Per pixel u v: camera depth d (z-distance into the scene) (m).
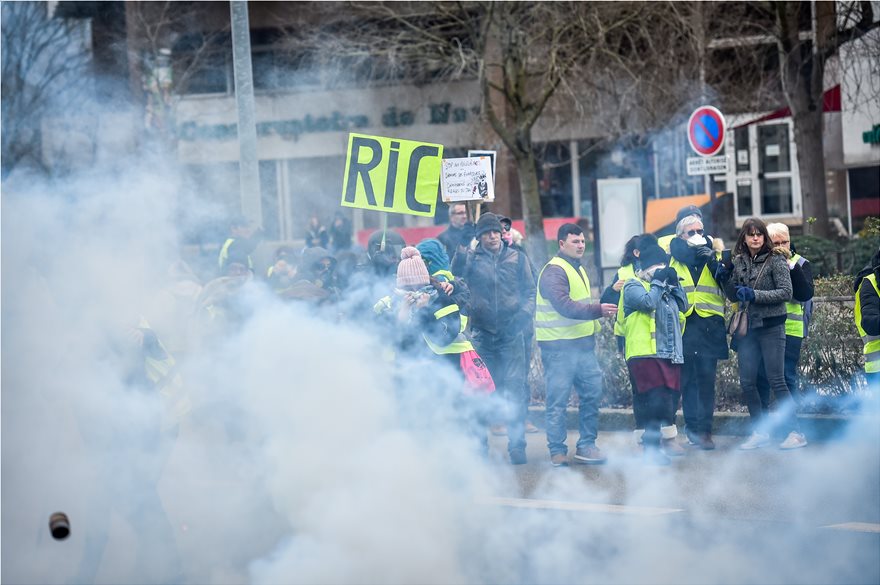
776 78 37.31
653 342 14.41
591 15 34.53
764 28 34.16
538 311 14.70
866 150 35.75
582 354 14.64
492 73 45.34
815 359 16.48
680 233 15.20
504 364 14.76
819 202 32.09
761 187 46.47
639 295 14.34
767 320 14.94
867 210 43.31
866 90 34.81
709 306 15.16
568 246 14.68
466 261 15.20
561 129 46.25
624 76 37.12
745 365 15.20
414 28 37.03
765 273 14.88
